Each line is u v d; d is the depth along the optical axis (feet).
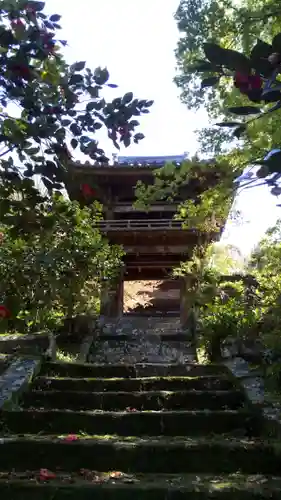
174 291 66.18
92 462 13.05
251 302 24.14
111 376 21.13
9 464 13.07
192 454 13.06
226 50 4.86
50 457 13.14
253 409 15.71
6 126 7.36
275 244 24.38
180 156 50.67
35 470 12.91
